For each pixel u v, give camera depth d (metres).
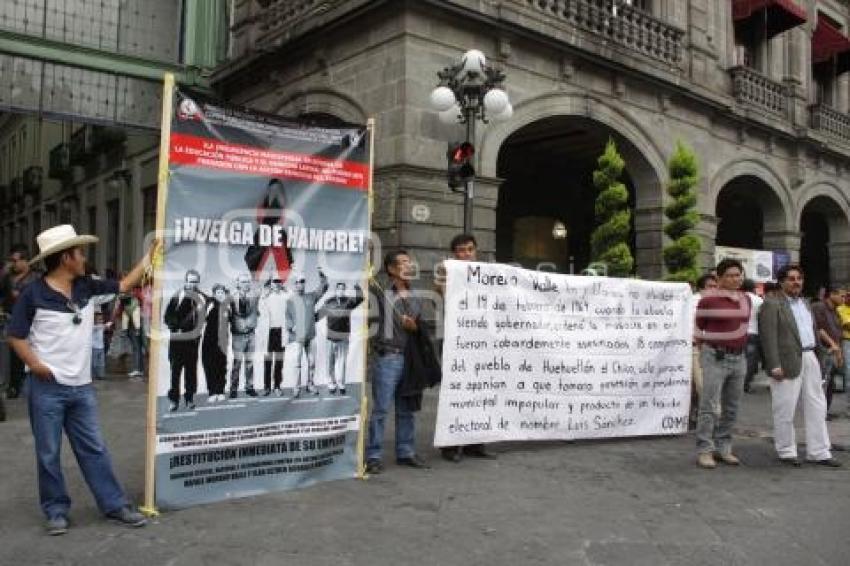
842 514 4.87
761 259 15.54
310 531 4.32
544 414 6.57
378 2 11.03
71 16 14.27
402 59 10.97
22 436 6.84
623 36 13.87
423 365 5.91
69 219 24.92
